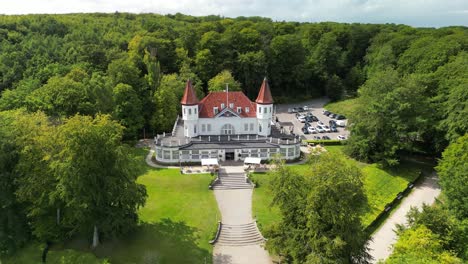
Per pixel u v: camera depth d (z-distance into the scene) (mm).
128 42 137250
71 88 77125
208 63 130250
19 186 47719
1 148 46969
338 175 38969
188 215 57906
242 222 56500
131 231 51906
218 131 85125
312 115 123750
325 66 158625
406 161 84812
